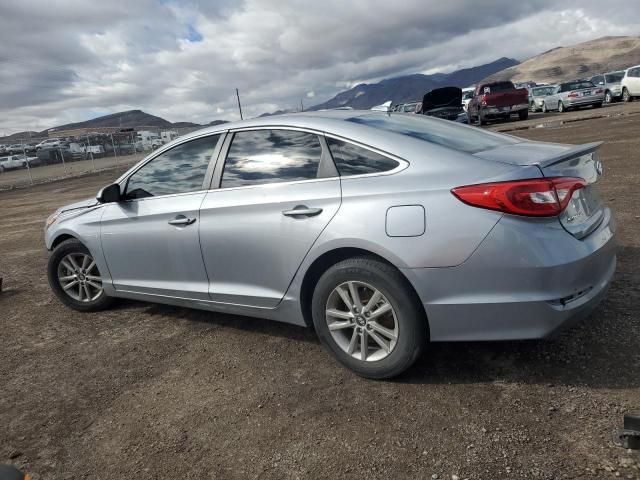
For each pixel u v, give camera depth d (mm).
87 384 3422
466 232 2658
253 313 3605
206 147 3793
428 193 2770
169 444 2691
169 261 3941
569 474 2174
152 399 3158
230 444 2643
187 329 4195
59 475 2525
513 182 2609
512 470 2238
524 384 2863
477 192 2650
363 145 3070
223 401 3055
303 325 3395
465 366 3121
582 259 2656
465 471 2266
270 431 2715
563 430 2453
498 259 2617
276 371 3348
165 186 3990
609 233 3016
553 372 2943
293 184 3246
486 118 26078
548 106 29703
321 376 3223
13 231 10430
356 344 3129
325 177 3143
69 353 3947
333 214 3012
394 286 2846
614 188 7320
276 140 3436
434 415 2691
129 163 34312
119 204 4242
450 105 24891
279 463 2461
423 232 2736
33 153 38156
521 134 18156
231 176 3598
